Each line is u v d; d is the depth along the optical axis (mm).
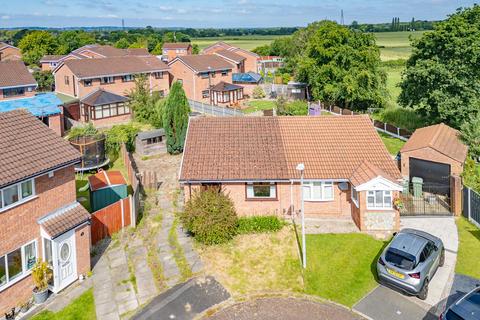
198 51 139375
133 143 44281
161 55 130125
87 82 60438
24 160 18922
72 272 20422
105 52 96438
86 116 57125
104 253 23500
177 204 30547
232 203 25922
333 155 27875
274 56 133375
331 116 31250
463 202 26594
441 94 43156
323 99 64875
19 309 18312
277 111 58156
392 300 18703
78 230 20609
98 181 29969
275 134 29812
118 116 57469
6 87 55250
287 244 23938
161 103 52312
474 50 41531
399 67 108312
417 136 35750
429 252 19297
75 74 59344
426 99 44438
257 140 29266
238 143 29016
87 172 37781
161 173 37875
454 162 29891
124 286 20250
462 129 36156
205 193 25141
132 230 26203
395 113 56750
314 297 19156
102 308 18594
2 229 17531
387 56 126250
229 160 27578
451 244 23219
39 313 18234
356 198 25734
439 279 20047
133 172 33625
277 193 26938
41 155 19828
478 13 44156
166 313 18203
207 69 72125
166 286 20188
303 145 28797
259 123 30859
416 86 45906
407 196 29500
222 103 68625
